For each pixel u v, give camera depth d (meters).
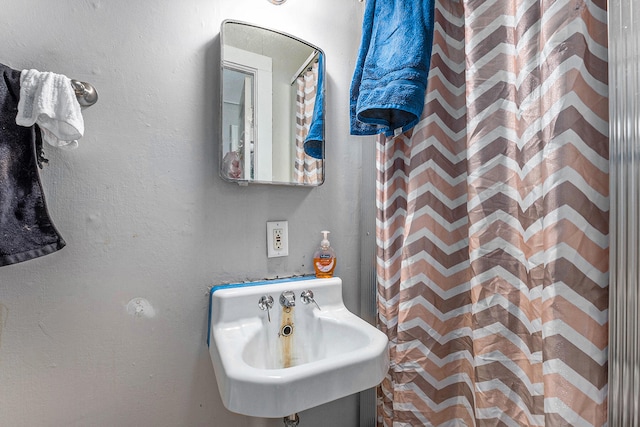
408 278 0.89
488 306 0.72
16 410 0.75
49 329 0.78
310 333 0.97
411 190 0.88
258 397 0.59
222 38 0.93
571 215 0.54
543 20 0.58
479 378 0.73
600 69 0.53
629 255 0.46
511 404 0.70
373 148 1.15
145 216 0.87
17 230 0.67
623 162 0.47
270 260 1.03
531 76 0.63
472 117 0.73
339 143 1.17
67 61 0.79
